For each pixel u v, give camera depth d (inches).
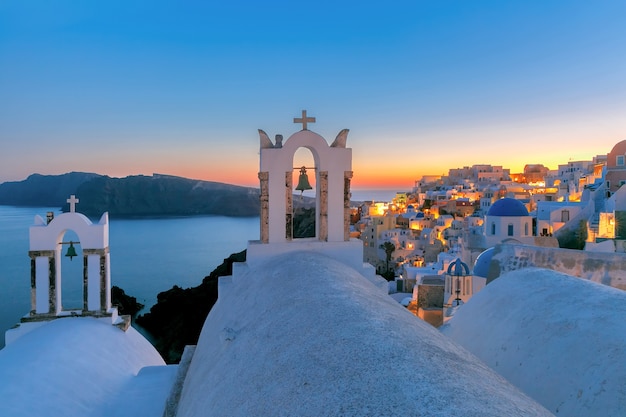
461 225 3228.3
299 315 203.2
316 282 249.0
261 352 188.5
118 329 515.2
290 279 272.4
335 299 209.6
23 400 297.9
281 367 159.0
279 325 204.1
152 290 2947.8
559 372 230.2
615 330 228.1
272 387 148.7
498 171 5866.1
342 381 127.4
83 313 514.9
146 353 515.8
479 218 3198.8
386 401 111.1
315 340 165.9
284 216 394.6
